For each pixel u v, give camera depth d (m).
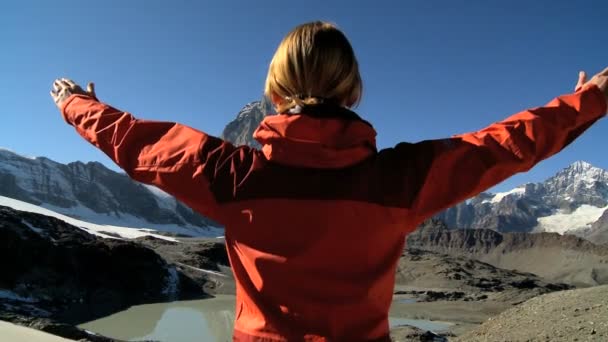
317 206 1.92
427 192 1.95
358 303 1.94
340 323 1.92
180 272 59.47
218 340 29.58
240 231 2.01
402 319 45.38
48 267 41.78
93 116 2.21
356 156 1.94
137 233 141.00
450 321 44.91
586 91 1.98
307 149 1.92
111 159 2.17
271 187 1.95
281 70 2.06
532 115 1.98
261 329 1.97
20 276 38.53
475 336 21.00
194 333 31.83
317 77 2.01
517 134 1.94
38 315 32.69
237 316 2.12
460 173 1.93
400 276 100.06
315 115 1.95
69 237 48.16
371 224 1.93
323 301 1.92
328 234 1.91
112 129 2.17
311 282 1.93
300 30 2.09
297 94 2.06
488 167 1.92
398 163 1.98
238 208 1.99
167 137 2.14
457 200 1.94
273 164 1.97
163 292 52.44
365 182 1.94
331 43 2.03
